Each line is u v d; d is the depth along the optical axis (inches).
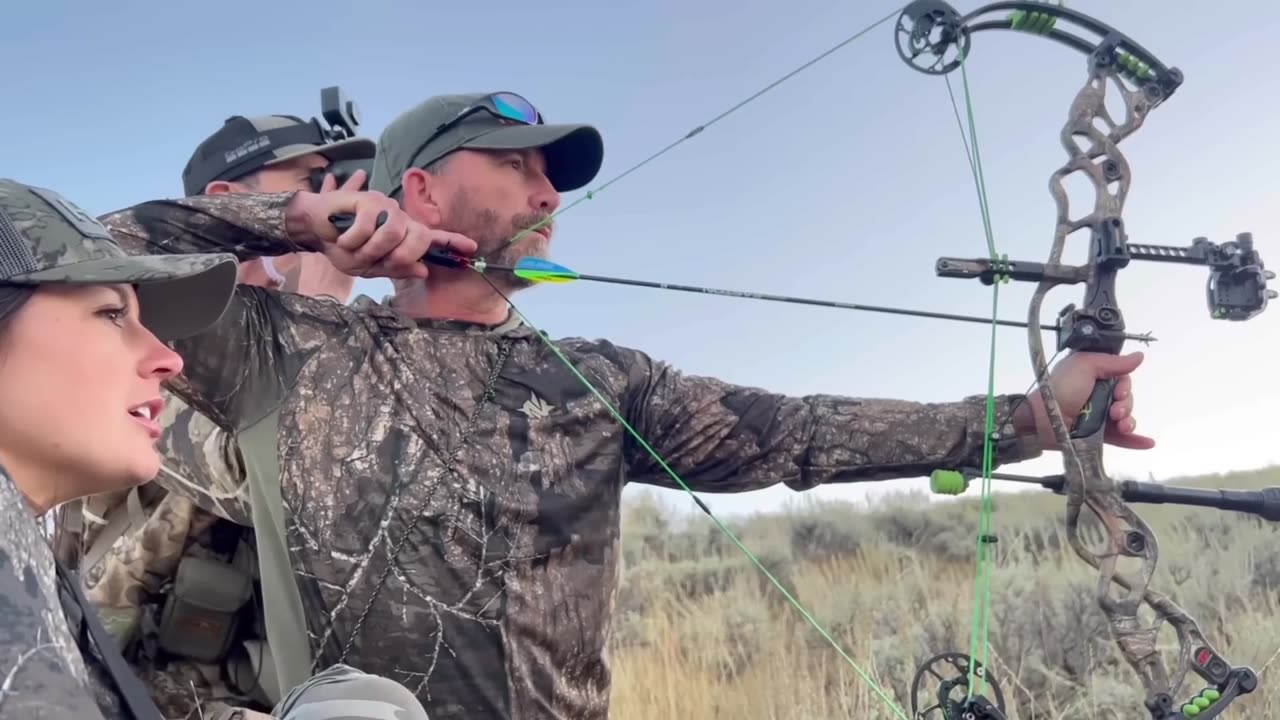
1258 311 126.3
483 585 112.3
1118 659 233.0
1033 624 246.1
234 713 109.8
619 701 258.5
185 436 118.3
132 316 69.6
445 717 108.3
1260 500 116.6
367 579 109.3
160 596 122.4
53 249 64.7
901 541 438.3
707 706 249.3
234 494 116.7
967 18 126.4
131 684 66.0
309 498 110.2
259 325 113.7
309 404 112.9
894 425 134.3
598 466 123.5
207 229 114.6
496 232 127.9
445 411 117.5
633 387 132.3
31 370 63.4
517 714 111.1
